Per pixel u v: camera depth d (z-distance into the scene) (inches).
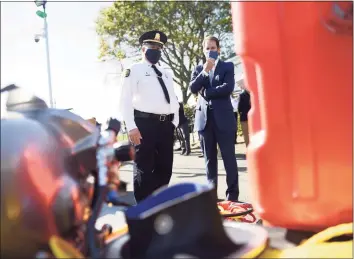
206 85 180.5
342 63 58.6
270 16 59.6
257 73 62.5
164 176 160.9
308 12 58.4
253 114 67.8
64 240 55.7
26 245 53.2
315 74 58.7
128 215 61.2
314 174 59.5
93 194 63.6
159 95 153.8
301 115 59.5
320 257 54.8
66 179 55.9
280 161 60.6
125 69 155.6
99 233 65.6
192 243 55.2
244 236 62.3
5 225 52.0
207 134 180.7
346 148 58.6
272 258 57.7
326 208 59.7
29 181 52.2
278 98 60.1
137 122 153.3
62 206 54.0
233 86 177.5
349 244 57.1
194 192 58.1
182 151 476.1
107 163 60.6
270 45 59.8
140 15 912.9
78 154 61.0
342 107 58.7
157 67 158.6
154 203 62.4
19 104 64.8
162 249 55.7
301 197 60.1
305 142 59.6
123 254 59.2
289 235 64.9
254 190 63.2
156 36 156.0
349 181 58.8
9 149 52.9
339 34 58.4
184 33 920.9
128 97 152.5
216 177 183.0
